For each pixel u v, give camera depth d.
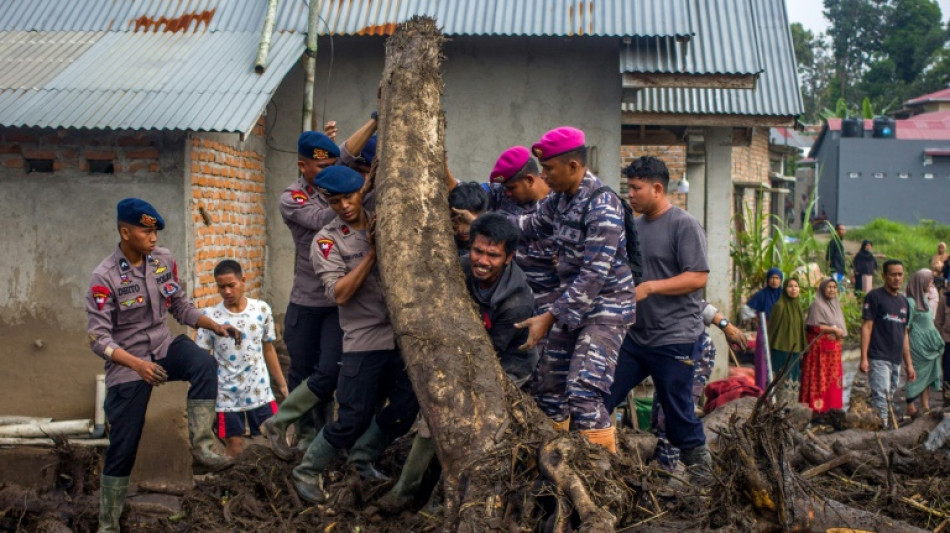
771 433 4.20
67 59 7.95
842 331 9.59
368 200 5.29
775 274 10.71
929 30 59.66
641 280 5.18
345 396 4.94
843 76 65.00
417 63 5.17
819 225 38.44
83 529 5.68
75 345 7.08
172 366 5.54
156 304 5.46
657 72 8.80
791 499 4.10
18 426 6.85
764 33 12.44
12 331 7.13
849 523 4.24
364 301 4.91
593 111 9.23
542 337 4.76
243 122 6.79
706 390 9.19
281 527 4.79
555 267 5.08
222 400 6.85
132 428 5.36
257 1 8.96
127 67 7.81
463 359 4.22
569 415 4.94
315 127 9.34
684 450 5.45
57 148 7.08
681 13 8.75
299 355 5.62
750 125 11.26
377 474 5.35
